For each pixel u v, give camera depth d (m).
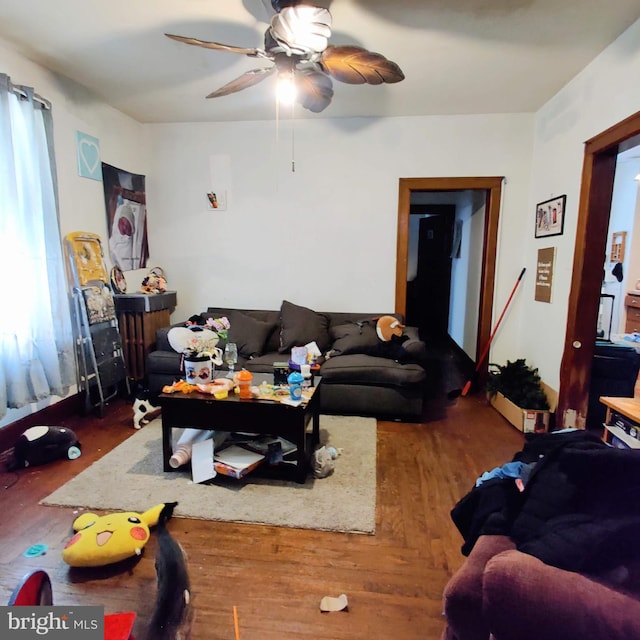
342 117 3.95
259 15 2.27
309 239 4.18
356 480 2.36
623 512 1.01
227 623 1.44
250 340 3.73
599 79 2.66
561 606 0.90
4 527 1.95
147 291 4.02
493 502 1.33
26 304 2.75
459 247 5.84
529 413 3.08
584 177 2.81
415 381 3.19
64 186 3.21
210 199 4.22
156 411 3.33
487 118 3.80
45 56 2.79
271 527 1.96
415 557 1.77
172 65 2.90
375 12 2.20
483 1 2.10
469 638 1.10
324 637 1.40
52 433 2.55
